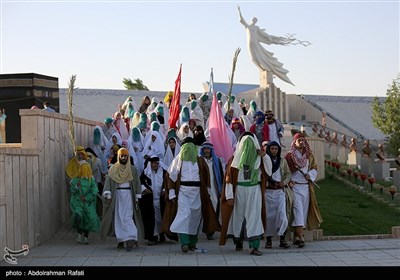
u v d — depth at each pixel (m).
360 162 23.34
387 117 32.62
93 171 14.76
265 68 39.47
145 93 41.03
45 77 21.05
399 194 18.19
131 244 11.66
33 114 12.54
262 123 16.31
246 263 10.00
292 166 11.94
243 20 38.94
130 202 11.85
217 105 14.88
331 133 39.66
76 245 12.41
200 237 13.46
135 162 15.40
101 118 38.03
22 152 11.54
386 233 13.81
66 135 14.97
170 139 14.93
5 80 20.47
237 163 10.95
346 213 15.90
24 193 11.63
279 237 12.82
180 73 18.86
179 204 11.30
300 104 43.66
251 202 10.94
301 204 11.91
